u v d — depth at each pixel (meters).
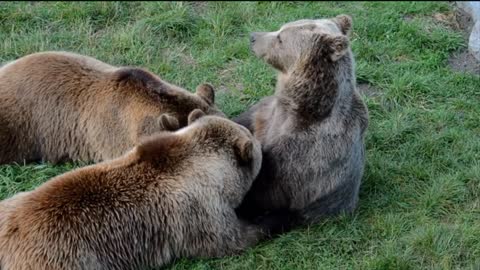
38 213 7.47
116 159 8.09
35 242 7.37
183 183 7.96
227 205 8.24
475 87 11.69
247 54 12.16
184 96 9.35
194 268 8.09
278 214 8.97
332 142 8.74
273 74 11.67
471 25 13.34
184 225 7.98
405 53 12.51
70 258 7.42
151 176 7.90
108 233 7.63
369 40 12.73
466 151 10.30
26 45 11.87
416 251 8.35
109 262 7.66
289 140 8.78
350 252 8.50
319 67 8.52
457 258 8.32
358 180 9.23
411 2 13.82
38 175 9.48
